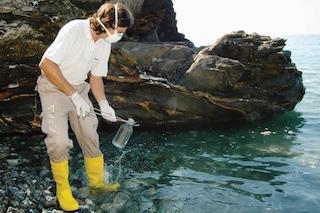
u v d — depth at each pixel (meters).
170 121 8.73
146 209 4.79
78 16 8.00
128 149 7.16
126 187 5.43
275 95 9.48
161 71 8.53
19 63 7.38
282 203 4.98
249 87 9.02
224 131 8.44
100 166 5.24
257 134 8.19
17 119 7.77
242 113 9.01
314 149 7.16
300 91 9.99
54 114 4.56
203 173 6.04
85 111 4.52
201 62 8.58
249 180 5.74
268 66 9.20
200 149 7.21
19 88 7.62
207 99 8.58
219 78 8.48
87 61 4.66
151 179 5.77
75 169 6.02
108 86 8.26
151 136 8.05
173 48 8.91
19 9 7.27
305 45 51.47
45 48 7.47
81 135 5.02
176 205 4.93
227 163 6.47
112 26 4.41
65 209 4.57
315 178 5.79
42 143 7.28
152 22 10.90
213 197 5.17
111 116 5.09
